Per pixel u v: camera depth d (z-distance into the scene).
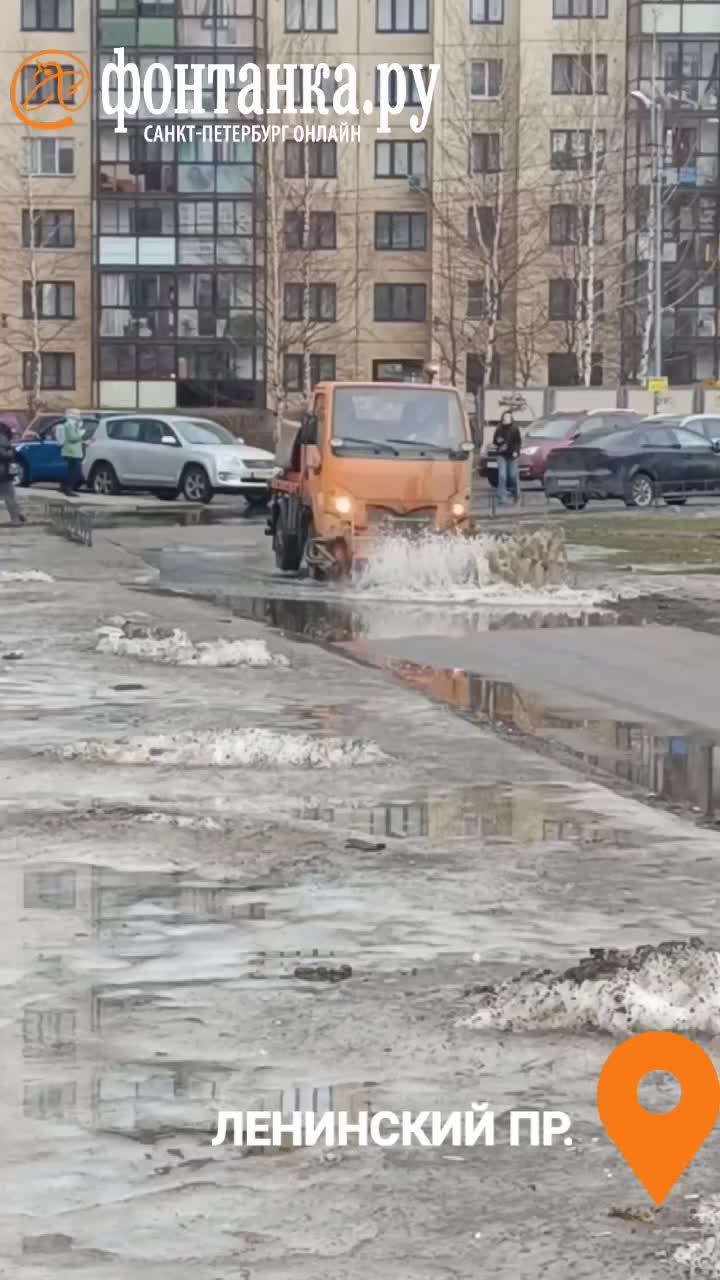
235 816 11.15
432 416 29.00
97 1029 7.18
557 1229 5.36
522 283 98.75
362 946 8.35
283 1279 5.05
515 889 9.43
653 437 53.69
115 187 100.44
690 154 97.69
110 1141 6.03
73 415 62.09
